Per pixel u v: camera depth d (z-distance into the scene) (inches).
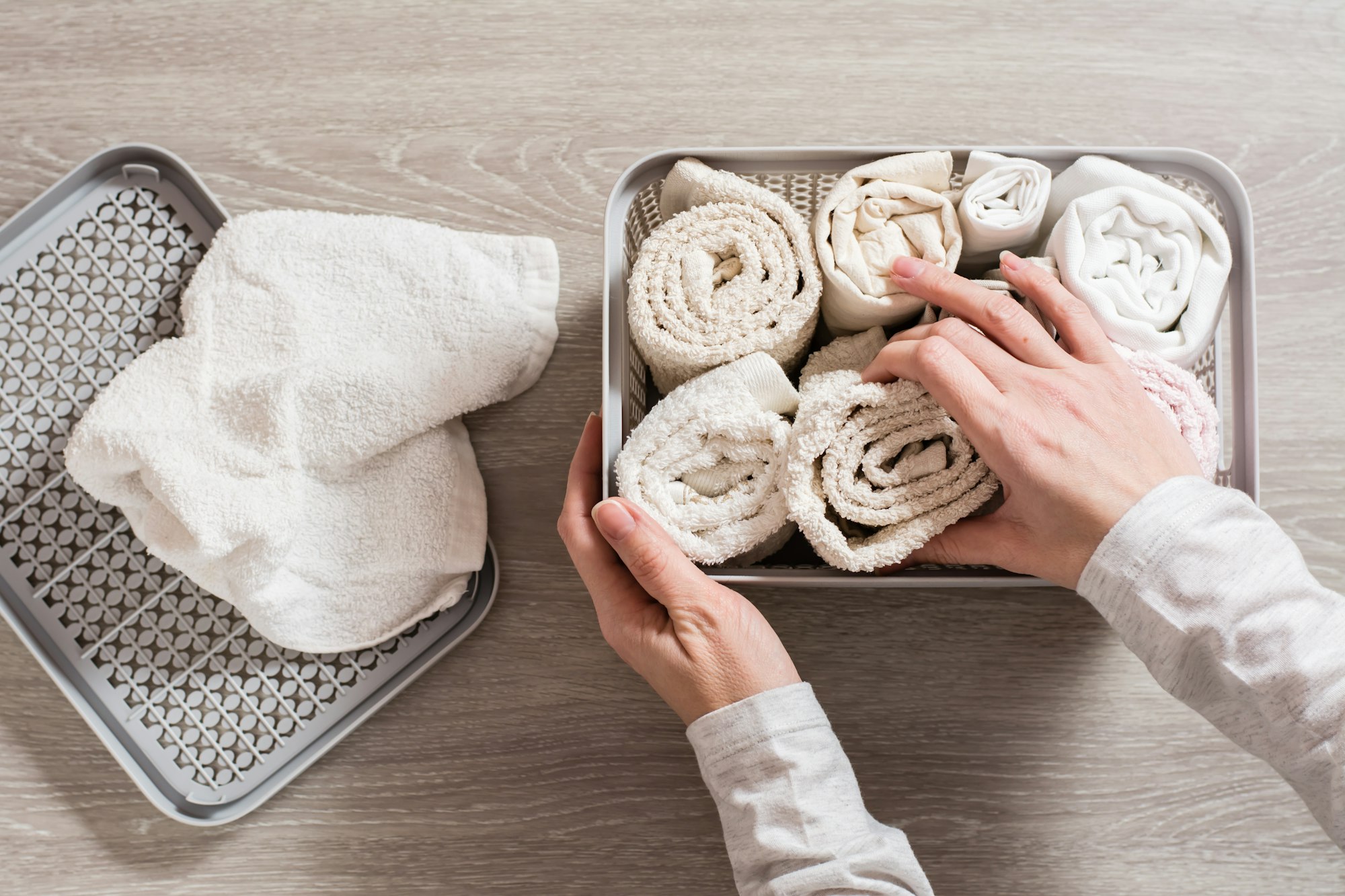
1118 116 32.7
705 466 23.8
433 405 29.6
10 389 31.3
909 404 22.7
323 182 32.4
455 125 32.5
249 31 32.8
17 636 31.3
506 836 31.2
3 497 30.8
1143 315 23.0
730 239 23.8
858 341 25.0
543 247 30.7
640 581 23.1
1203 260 23.3
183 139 32.5
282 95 32.6
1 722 31.2
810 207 28.3
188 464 28.5
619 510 22.3
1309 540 31.4
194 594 31.1
